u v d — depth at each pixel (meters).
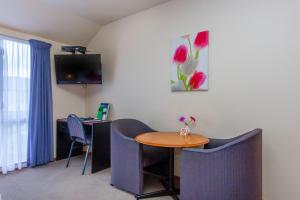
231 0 2.44
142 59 3.33
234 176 1.76
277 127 2.13
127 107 3.54
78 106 4.16
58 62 3.65
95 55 3.64
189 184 1.92
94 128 3.14
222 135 2.51
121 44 3.62
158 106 3.14
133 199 2.31
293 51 2.05
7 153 3.05
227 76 2.47
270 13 2.17
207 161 1.82
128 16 3.50
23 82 3.25
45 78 3.47
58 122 3.71
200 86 2.66
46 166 3.36
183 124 2.86
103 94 3.94
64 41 3.86
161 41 3.08
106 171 3.17
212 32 2.58
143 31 3.30
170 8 2.98
